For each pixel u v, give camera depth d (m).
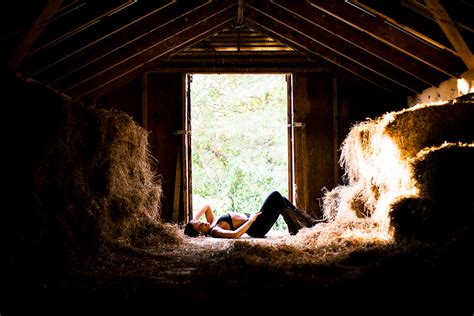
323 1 5.10
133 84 6.75
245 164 11.74
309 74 6.86
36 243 3.27
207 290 2.81
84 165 4.14
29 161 3.32
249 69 6.79
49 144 3.48
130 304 2.57
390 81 6.53
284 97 11.88
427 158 3.42
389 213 3.66
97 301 2.64
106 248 4.08
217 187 11.72
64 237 3.56
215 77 11.97
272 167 11.77
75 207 3.89
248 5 5.94
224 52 6.79
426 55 5.02
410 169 3.66
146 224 5.06
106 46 5.32
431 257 2.80
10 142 3.21
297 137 6.83
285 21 5.96
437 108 3.97
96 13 4.39
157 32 5.76
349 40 5.61
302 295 2.62
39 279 3.13
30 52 4.34
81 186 4.03
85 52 5.27
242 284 2.92
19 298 2.72
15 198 3.18
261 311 2.40
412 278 2.63
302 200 6.78
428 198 3.42
